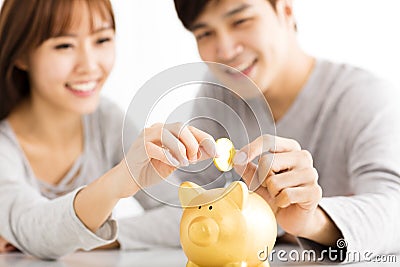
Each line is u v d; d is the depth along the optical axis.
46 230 1.25
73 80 1.60
